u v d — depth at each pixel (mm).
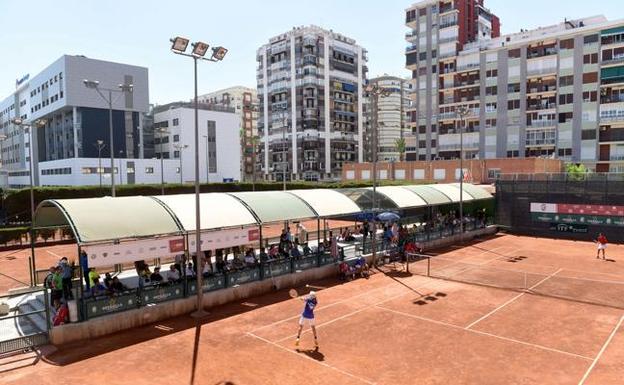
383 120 135125
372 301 19188
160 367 12672
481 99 76188
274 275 21375
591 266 26453
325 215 24453
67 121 84938
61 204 17000
